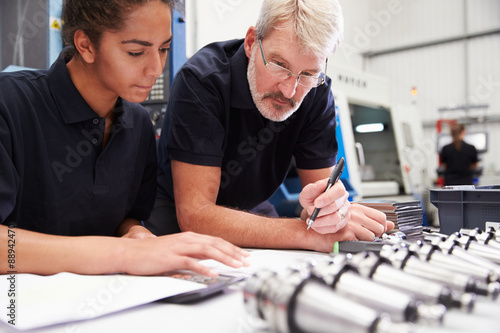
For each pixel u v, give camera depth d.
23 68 1.52
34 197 0.84
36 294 0.48
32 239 0.61
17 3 1.63
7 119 0.74
